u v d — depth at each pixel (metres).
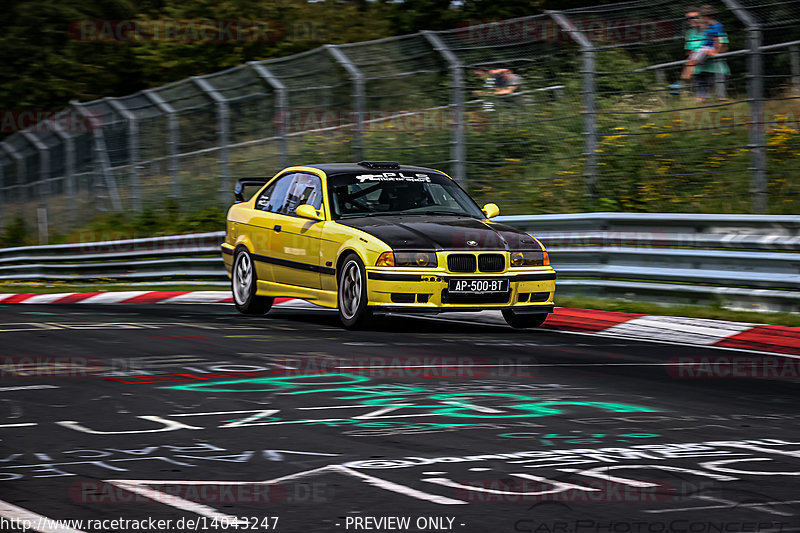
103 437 6.66
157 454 6.23
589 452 6.34
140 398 7.95
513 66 19.16
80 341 10.91
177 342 10.85
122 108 24.02
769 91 19.41
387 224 12.07
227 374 8.98
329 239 12.27
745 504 5.28
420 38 18.50
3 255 25.30
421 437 6.70
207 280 19.94
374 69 18.92
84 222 26.27
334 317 13.45
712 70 18.84
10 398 7.94
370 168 13.28
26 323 12.47
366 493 5.42
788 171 17.23
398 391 8.28
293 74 20.30
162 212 24.61
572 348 10.70
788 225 13.05
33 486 5.51
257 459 6.11
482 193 20.16
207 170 25.17
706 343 11.11
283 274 13.13
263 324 12.53
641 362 9.86
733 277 13.24
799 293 12.59
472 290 11.57
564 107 20.25
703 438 6.77
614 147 19.69
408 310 11.49
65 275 22.69
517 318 12.40
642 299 14.21
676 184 18.41
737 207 17.27
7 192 29.34
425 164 21.45
